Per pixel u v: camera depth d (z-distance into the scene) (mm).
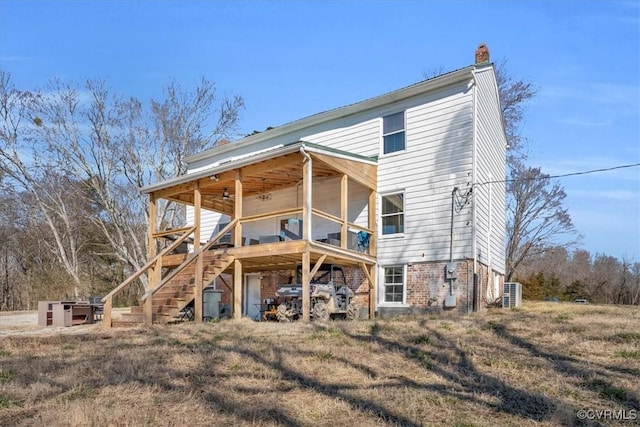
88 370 6277
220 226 19344
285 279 16125
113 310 22828
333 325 10328
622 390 5059
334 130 16156
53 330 12055
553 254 39375
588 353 6906
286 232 13477
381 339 8297
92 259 34812
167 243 29250
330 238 13656
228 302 17906
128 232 30234
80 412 4336
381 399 4918
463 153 13164
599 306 15844
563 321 10008
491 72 15469
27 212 33844
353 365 6434
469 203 12875
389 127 14828
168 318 11898
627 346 7242
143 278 28500
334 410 4590
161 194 15391
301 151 11867
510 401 4879
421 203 13797
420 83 13945
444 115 13656
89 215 30375
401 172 14289
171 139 30641
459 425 4176
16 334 10812
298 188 16766
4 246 34438
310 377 5855
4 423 4188
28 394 5113
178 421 4250
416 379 5789
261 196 17766
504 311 12719
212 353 7145
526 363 6375
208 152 20422
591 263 44094
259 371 6145
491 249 15508
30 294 32781
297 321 11953
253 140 18719
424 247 13594
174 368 6277
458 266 12891
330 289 13016
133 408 4590
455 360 6672
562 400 4820
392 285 14211
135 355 7180
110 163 28812
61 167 27844
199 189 14297
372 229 14445
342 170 13188
